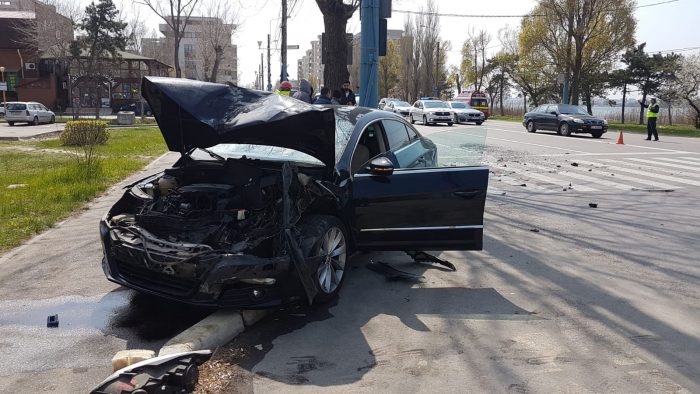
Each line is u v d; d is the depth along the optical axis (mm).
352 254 5957
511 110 67875
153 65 61625
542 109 27156
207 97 4691
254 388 3561
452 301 5102
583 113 25688
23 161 14984
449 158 5656
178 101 4562
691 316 4734
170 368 3326
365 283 5578
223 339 4207
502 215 8688
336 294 5039
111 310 4855
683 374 3738
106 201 9453
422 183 5305
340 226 4992
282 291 4406
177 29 36312
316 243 4648
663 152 17969
